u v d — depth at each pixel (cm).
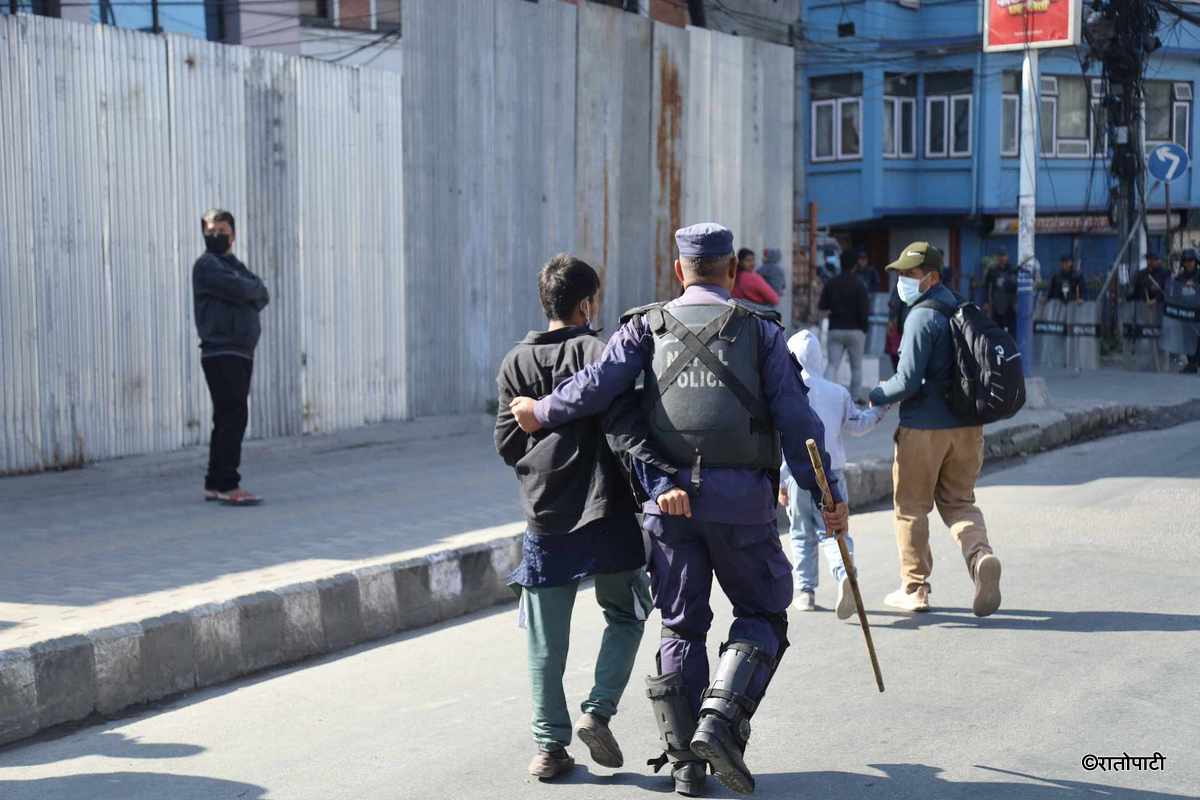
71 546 940
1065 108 4075
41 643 659
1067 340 2675
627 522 566
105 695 685
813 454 520
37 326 1196
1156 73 4144
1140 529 1135
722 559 532
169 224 1309
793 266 2341
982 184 3975
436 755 608
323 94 1453
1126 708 661
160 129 1296
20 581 826
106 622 704
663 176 1927
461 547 927
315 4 2633
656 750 615
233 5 2508
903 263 829
